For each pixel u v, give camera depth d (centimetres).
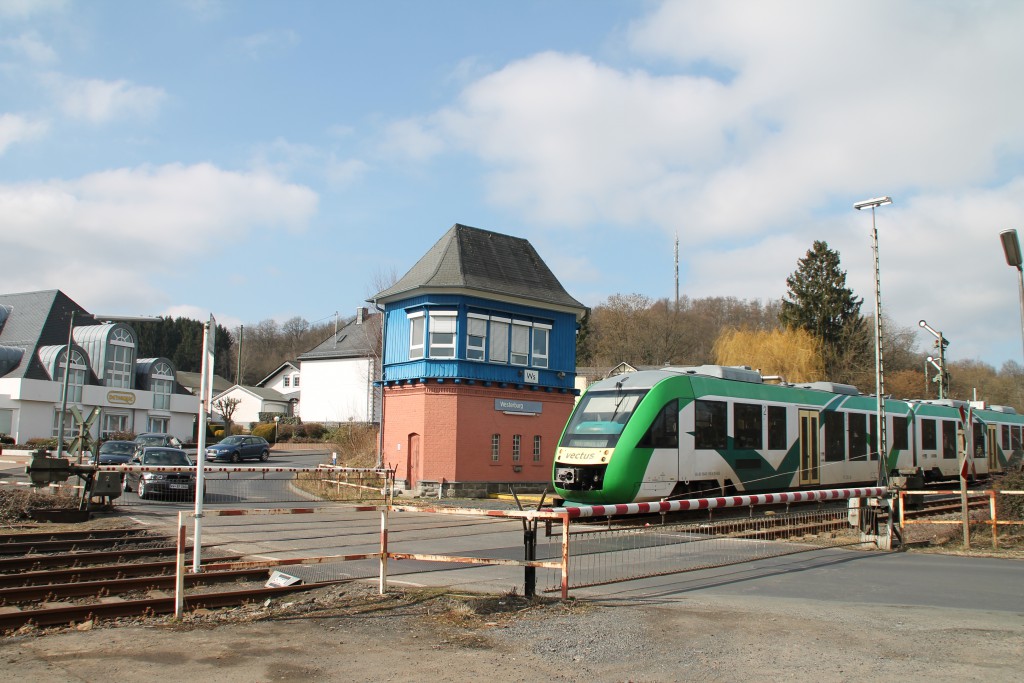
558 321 3158
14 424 5053
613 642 812
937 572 1273
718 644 802
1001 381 7700
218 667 731
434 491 2764
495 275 3027
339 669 725
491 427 2895
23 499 2112
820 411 2567
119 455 3180
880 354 2469
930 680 682
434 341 2869
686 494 2083
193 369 11400
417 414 2853
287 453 5725
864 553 1488
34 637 849
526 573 1021
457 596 1041
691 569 1262
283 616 941
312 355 7256
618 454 1950
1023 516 1845
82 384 5572
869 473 2753
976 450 3456
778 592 1089
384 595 1048
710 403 2170
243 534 1745
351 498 2709
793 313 6769
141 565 1312
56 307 5991
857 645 797
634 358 7869
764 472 2311
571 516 1050
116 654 775
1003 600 1046
